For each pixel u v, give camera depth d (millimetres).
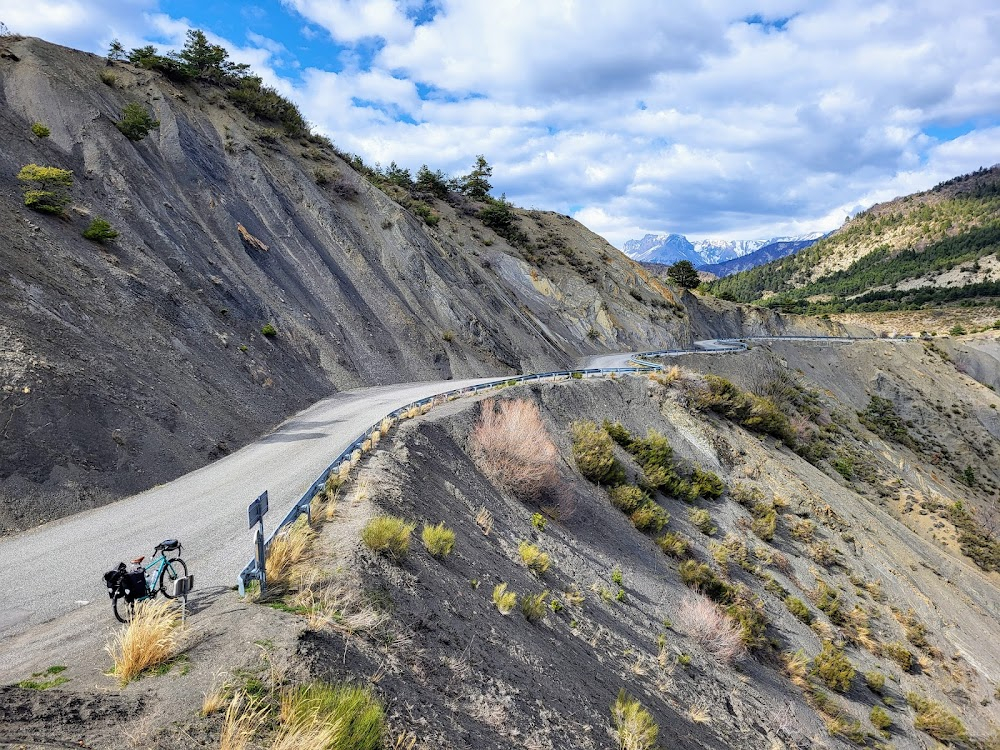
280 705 5160
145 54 40219
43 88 28000
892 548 29859
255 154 38875
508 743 6809
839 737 15766
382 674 6383
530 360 47688
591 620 13531
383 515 10625
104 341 17375
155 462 15289
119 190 25547
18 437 12609
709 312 95812
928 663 22266
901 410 72125
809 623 20891
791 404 53438
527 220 84625
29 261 17422
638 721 9250
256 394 22594
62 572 9516
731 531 24625
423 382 34531
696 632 16250
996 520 45938
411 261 43281
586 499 21062
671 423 30922
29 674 5746
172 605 7238
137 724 4602
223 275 27375
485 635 9008
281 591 7488
